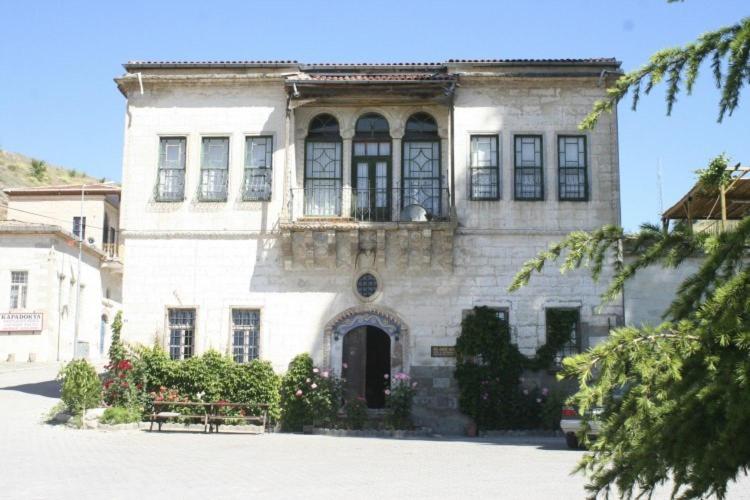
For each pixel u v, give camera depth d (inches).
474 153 981.2
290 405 928.3
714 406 175.8
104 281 2062.0
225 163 989.2
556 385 933.8
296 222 946.1
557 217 965.2
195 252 971.9
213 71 996.6
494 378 924.6
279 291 961.5
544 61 976.3
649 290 949.2
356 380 954.1
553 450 745.0
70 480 541.0
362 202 987.9
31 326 1670.8
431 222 943.0
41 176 3905.0
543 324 946.1
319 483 532.1
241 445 760.3
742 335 171.6
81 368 903.7
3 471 579.2
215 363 932.6
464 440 850.1
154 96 998.4
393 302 955.3
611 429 195.6
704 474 180.5
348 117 997.2
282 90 994.7
